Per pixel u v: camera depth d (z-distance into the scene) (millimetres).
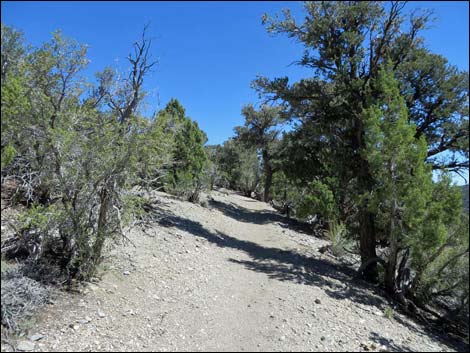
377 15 12680
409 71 12969
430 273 9586
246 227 17266
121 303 5555
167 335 4910
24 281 4770
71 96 6301
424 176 9195
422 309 9688
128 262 7332
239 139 36125
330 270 11148
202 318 5676
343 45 13164
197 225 13461
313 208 16594
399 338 6695
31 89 5262
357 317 7164
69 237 5938
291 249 13352
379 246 15797
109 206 6074
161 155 7371
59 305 5000
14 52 5125
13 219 6145
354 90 12547
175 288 6727
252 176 43812
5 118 4375
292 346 5203
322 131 13750
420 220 8891
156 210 12930
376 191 10188
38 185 5812
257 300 7012
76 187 5660
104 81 7246
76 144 5664
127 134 6172
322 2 12844
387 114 10078
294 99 13953
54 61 5699
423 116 13672
